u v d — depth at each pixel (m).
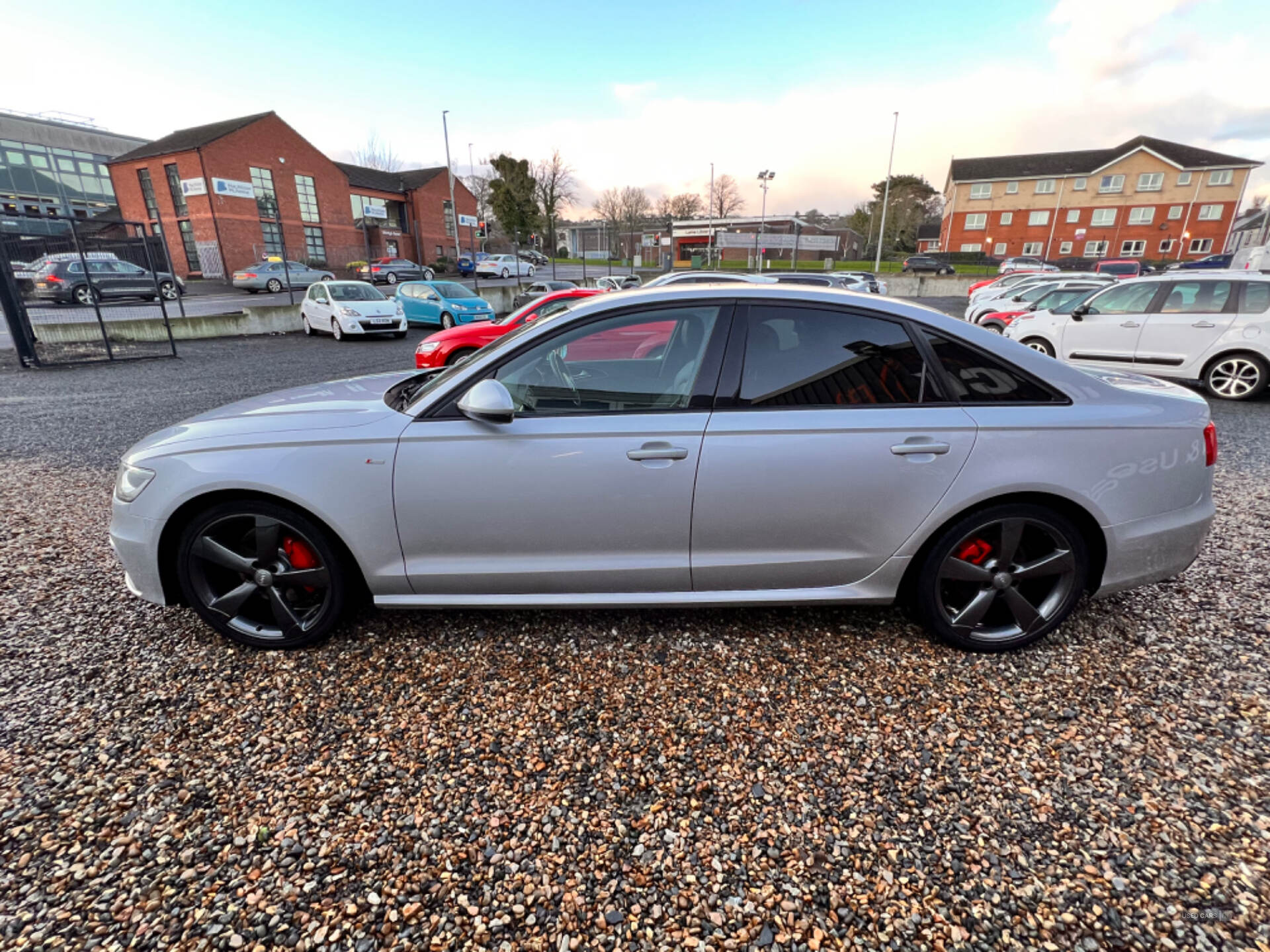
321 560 2.52
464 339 8.51
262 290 27.88
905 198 60.84
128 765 2.06
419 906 1.61
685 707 2.31
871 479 2.35
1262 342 7.70
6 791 1.95
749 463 2.34
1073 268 42.41
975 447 2.33
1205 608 2.93
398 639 2.72
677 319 2.43
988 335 2.43
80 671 2.54
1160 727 2.19
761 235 44.28
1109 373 2.80
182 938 1.53
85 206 47.66
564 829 1.83
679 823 1.84
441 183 49.03
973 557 2.51
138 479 2.52
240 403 2.98
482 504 2.40
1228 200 48.28
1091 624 2.79
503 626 2.80
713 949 1.51
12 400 8.58
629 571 2.47
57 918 1.57
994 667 2.51
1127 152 49.81
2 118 42.97
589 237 75.81
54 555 3.65
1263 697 2.33
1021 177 52.75
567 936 1.54
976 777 1.99
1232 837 1.77
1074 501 2.37
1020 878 1.67
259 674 2.52
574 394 2.44
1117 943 1.50
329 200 40.28
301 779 2.00
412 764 2.06
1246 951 1.47
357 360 12.95
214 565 2.57
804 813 1.87
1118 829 1.80
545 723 2.24
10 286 11.22
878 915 1.58
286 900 1.62
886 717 2.25
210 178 33.25
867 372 2.39
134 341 14.93
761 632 2.75
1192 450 2.43
